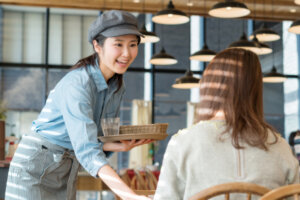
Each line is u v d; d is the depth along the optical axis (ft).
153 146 34.91
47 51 35.24
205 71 5.20
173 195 4.90
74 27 35.88
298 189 4.40
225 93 5.01
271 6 31.30
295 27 21.35
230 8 19.26
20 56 35.04
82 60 6.46
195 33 37.37
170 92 36.76
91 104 6.30
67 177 6.68
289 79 38.40
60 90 6.31
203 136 4.91
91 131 5.95
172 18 20.47
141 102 36.17
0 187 13.05
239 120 4.91
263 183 4.80
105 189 18.39
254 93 5.05
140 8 30.86
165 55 25.80
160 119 36.52
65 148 6.53
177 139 5.03
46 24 35.47
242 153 4.84
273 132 5.07
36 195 6.46
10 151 18.39
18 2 30.22
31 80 34.96
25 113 34.55
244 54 5.11
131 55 6.20
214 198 4.75
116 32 5.96
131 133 6.39
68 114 6.10
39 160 6.46
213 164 4.81
